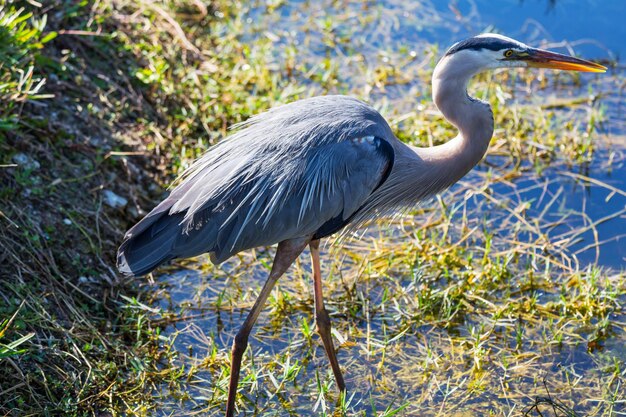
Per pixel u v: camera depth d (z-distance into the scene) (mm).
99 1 13164
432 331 9531
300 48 14625
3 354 7539
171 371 8719
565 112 13430
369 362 9102
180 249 7949
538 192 11820
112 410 8203
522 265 10523
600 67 8492
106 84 11867
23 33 10625
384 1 16297
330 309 9703
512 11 15906
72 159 10594
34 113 10695
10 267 9031
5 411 7777
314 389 8750
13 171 9906
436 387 8750
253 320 8094
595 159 12477
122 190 10672
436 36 15180
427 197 8992
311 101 8633
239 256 10594
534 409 8453
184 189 8250
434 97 8812
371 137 8195
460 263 10391
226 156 8320
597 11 15898
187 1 15070
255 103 12305
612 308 9758
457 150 8797
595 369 8992
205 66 13305
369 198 8672
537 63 8516
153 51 12844
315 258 8516
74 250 9711
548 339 9391
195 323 9531
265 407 8508
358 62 14375
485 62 8516
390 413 7992
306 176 8000
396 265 10453
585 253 10711
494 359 9133
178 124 11961
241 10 15477
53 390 8211
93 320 9141
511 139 12547
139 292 9820
